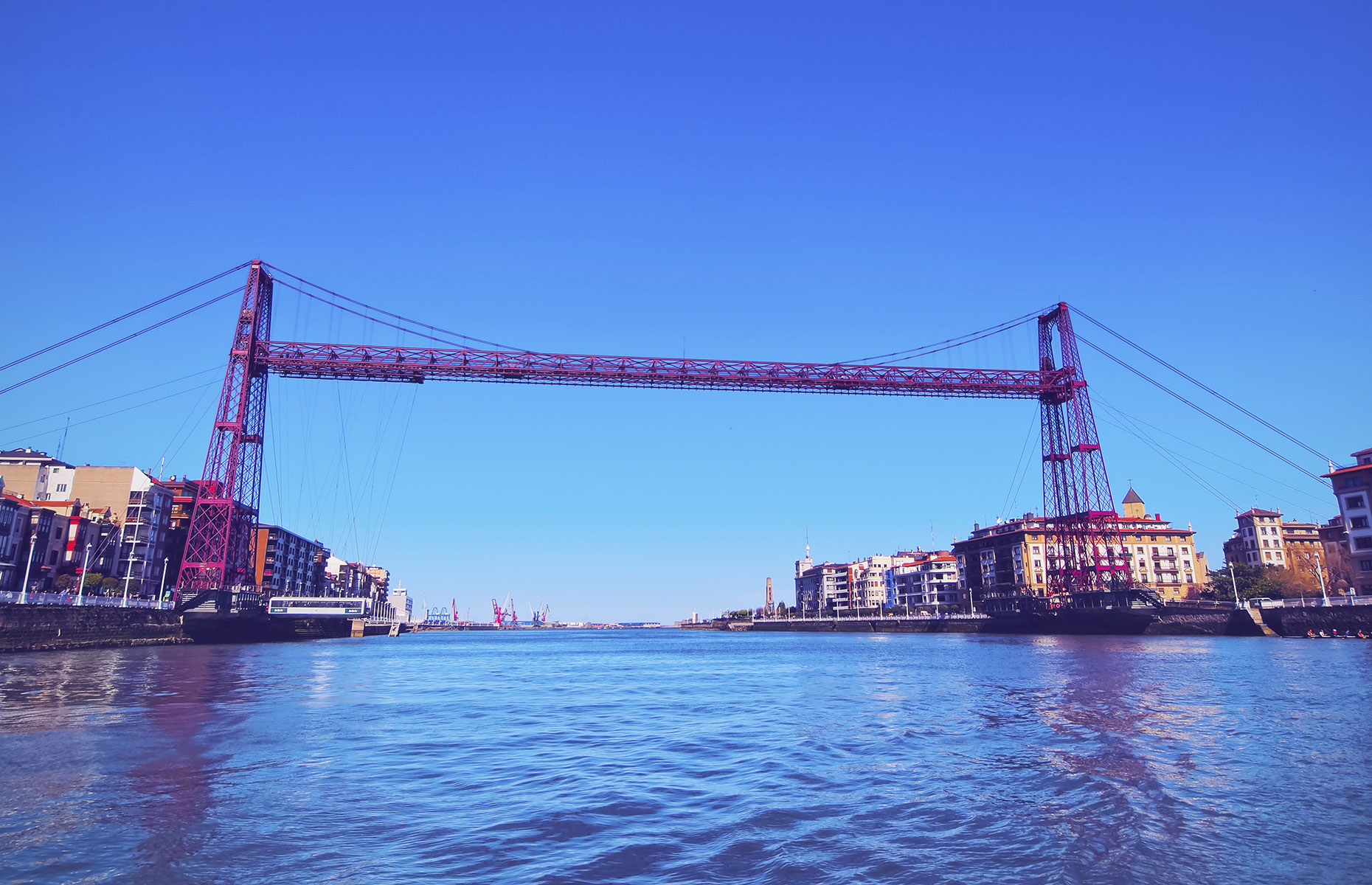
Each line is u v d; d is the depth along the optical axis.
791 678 51.66
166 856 12.93
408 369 104.38
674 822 15.19
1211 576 125.81
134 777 18.44
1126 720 27.98
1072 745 23.25
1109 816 15.42
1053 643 92.75
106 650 73.75
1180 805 16.20
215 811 15.66
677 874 12.25
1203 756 21.12
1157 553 153.25
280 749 22.77
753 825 15.02
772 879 12.04
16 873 12.07
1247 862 12.74
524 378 107.12
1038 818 15.35
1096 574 110.56
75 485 109.75
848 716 30.94
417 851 13.31
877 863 12.77
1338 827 14.59
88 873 12.12
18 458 108.12
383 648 112.94
